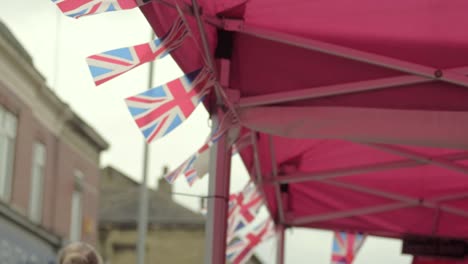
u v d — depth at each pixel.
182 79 5.74
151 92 5.61
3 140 29.20
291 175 9.02
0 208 28.83
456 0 5.61
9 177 29.78
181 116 5.64
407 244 10.70
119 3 5.09
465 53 5.91
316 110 6.18
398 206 9.90
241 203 9.89
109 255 50.97
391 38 5.94
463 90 6.01
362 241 10.73
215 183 6.46
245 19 5.98
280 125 6.21
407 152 8.12
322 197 10.15
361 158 8.81
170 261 50.38
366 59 5.96
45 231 32.88
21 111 30.38
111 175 57.12
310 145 8.65
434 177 9.41
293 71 6.15
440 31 5.82
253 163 8.97
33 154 31.70
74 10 5.02
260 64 6.18
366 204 10.11
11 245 29.75
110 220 51.44
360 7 5.75
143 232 33.41
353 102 6.14
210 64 5.84
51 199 33.56
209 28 6.02
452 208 9.74
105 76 5.26
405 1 5.66
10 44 28.83
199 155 6.31
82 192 36.94
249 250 10.59
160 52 5.45
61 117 33.75
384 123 6.10
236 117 6.26
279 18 5.92
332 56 6.08
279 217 10.46
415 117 6.06
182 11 5.50
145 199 33.41
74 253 4.07
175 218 50.66
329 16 5.84
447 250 10.65
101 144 38.34
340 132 6.15
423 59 5.98
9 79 29.22
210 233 6.44
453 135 6.04
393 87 6.09
